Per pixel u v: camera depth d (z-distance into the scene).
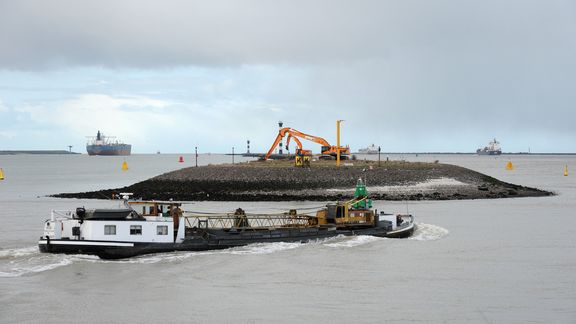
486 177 139.38
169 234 53.22
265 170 130.38
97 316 36.59
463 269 47.88
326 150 170.00
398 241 60.00
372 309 37.75
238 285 43.25
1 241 59.91
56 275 45.69
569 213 86.62
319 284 43.41
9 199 111.62
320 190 119.19
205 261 50.44
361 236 60.38
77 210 51.47
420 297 40.22
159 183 124.25
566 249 56.25
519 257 52.56
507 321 35.53
